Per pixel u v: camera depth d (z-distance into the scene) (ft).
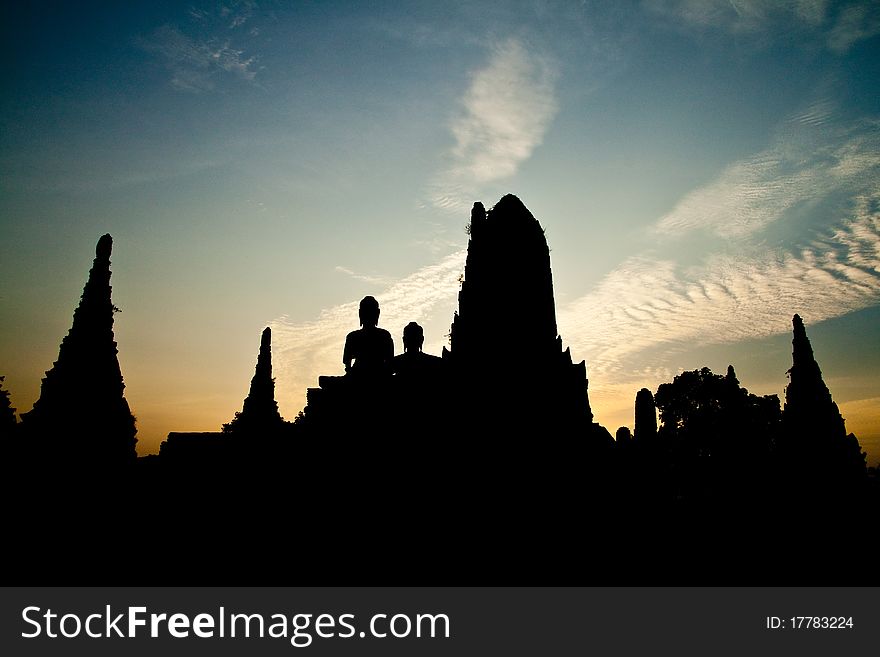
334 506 76.18
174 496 83.05
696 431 160.56
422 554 69.05
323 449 83.92
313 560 70.28
